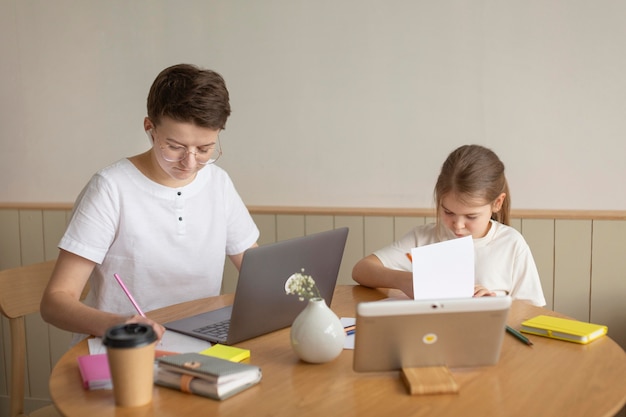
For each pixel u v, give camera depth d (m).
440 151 2.62
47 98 2.91
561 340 1.53
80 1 2.83
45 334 2.95
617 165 2.50
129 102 2.85
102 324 1.52
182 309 1.82
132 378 1.20
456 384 1.25
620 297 2.45
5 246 2.92
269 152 2.76
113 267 1.88
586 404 1.20
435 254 1.56
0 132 2.97
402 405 1.20
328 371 1.37
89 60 2.86
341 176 2.71
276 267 1.51
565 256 2.48
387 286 1.93
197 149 1.70
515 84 2.53
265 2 2.69
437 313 1.27
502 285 2.03
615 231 2.42
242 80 2.74
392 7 2.59
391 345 1.29
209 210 1.99
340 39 2.64
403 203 2.67
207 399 1.24
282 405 1.21
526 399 1.22
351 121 2.67
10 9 2.90
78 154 2.92
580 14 2.46
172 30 2.78
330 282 1.68
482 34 2.53
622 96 2.46
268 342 1.55
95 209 1.79
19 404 2.06
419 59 2.59
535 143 2.55
